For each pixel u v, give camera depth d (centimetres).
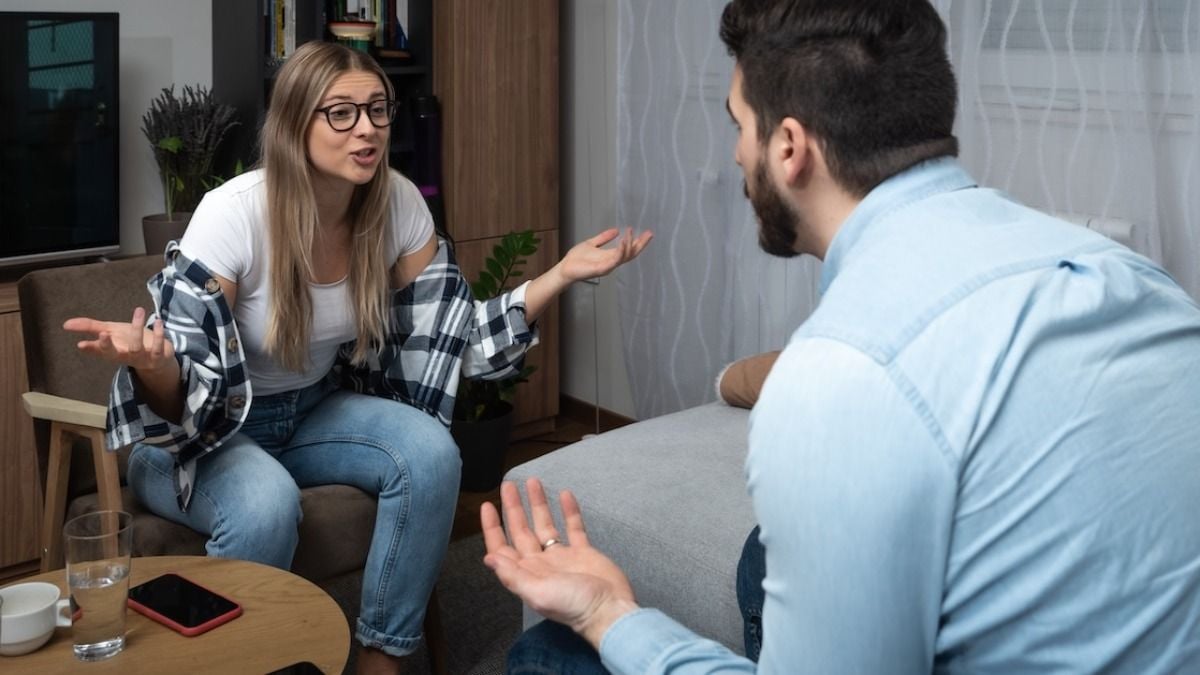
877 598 89
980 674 95
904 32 99
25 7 298
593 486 210
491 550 119
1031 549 89
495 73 346
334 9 333
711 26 313
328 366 228
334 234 216
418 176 345
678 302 339
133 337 180
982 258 94
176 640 158
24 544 277
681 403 346
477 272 354
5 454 271
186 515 206
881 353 89
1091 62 241
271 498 200
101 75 295
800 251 111
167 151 306
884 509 87
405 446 214
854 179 101
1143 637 91
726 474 213
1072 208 249
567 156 380
